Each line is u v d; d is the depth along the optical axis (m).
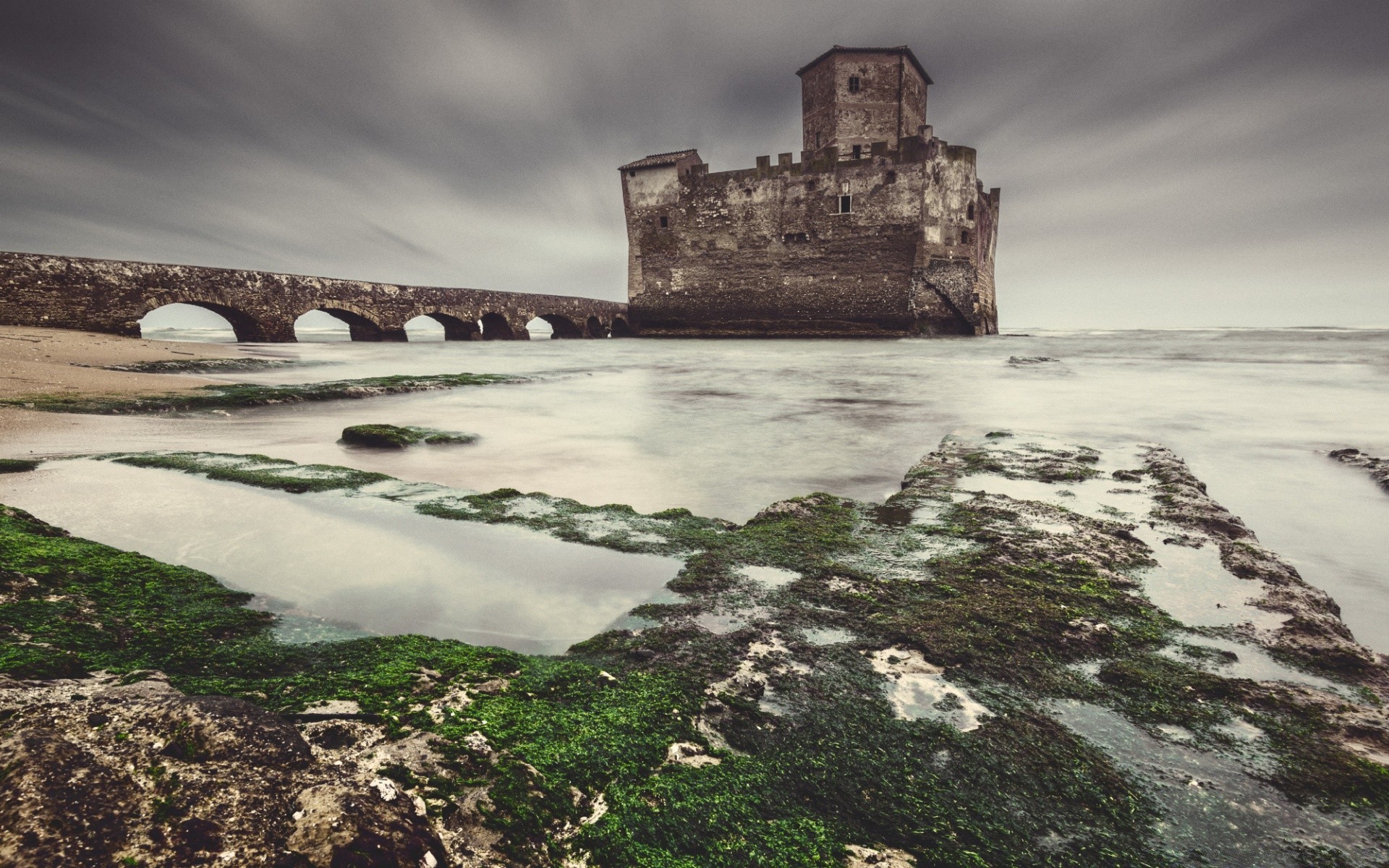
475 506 4.61
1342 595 3.66
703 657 2.55
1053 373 17.38
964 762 1.94
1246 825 1.71
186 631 2.50
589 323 40.47
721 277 38.16
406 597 3.12
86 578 2.89
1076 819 1.72
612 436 8.52
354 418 9.71
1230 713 2.22
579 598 3.15
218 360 15.49
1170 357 23.72
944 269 33.56
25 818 1.08
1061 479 5.55
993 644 2.68
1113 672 2.47
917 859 1.55
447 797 1.48
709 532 4.16
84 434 7.31
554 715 2.00
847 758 1.93
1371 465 6.51
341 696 1.95
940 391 13.55
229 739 1.39
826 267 35.38
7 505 4.01
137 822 1.16
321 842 1.18
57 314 16.98
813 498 4.93
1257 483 6.09
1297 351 26.72
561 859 1.42
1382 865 1.58
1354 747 2.04
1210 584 3.34
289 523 4.15
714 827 1.59
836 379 16.14
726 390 13.95
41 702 1.50
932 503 4.86
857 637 2.74
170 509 4.34
